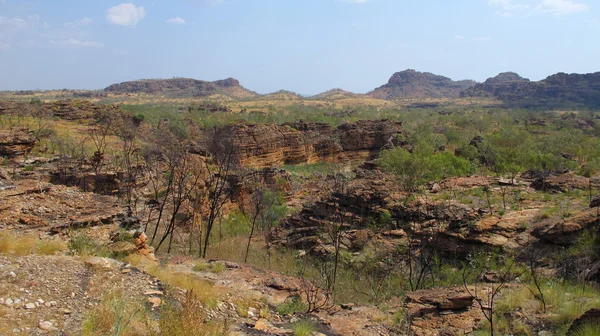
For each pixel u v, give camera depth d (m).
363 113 132.75
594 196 20.66
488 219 17.48
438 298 10.94
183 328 6.93
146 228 22.50
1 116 48.56
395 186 24.62
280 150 65.44
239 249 22.02
